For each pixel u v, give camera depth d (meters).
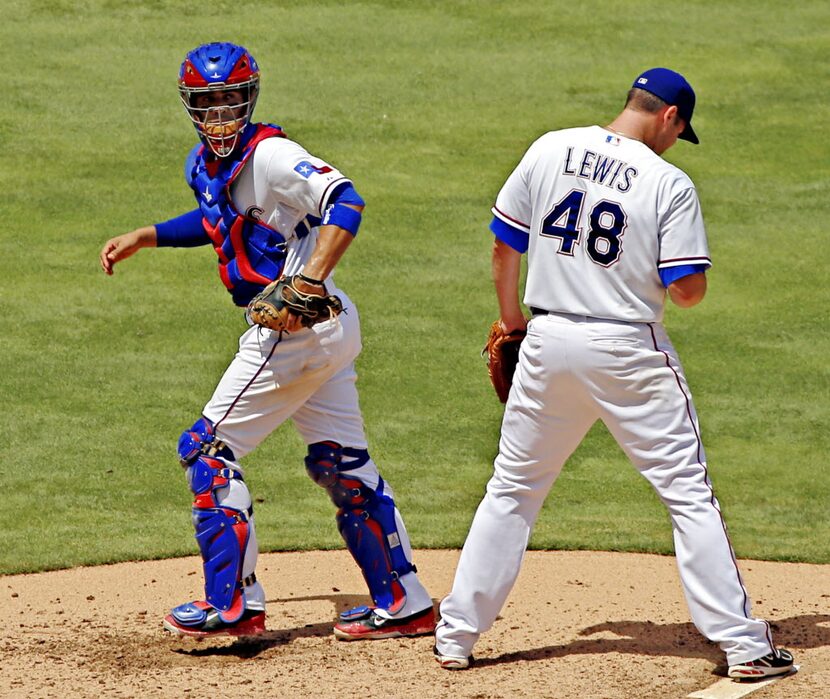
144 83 61.47
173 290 41.94
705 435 31.88
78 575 21.88
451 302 41.31
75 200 48.88
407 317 39.94
